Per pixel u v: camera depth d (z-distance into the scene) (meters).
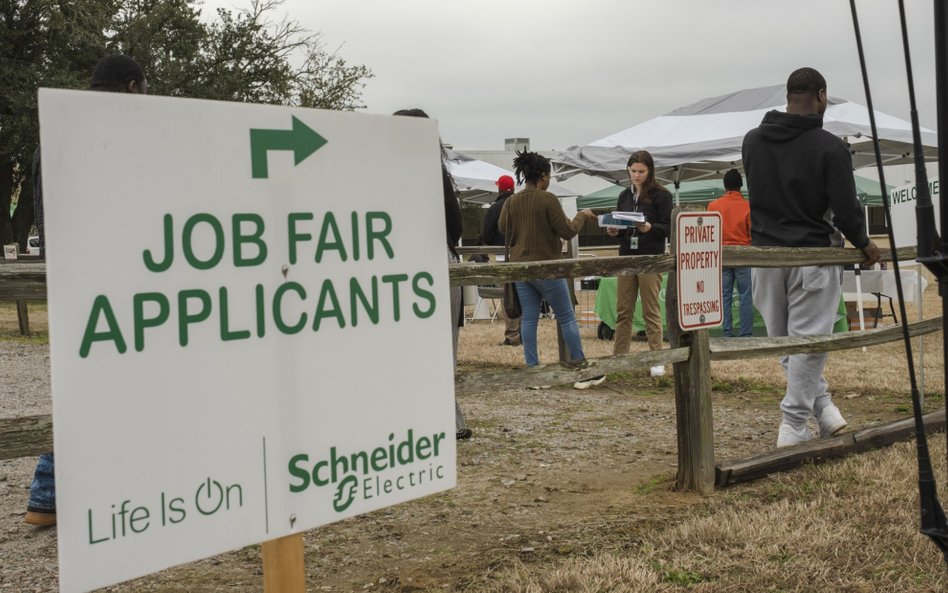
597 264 3.87
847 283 10.63
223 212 1.77
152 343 1.68
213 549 1.76
